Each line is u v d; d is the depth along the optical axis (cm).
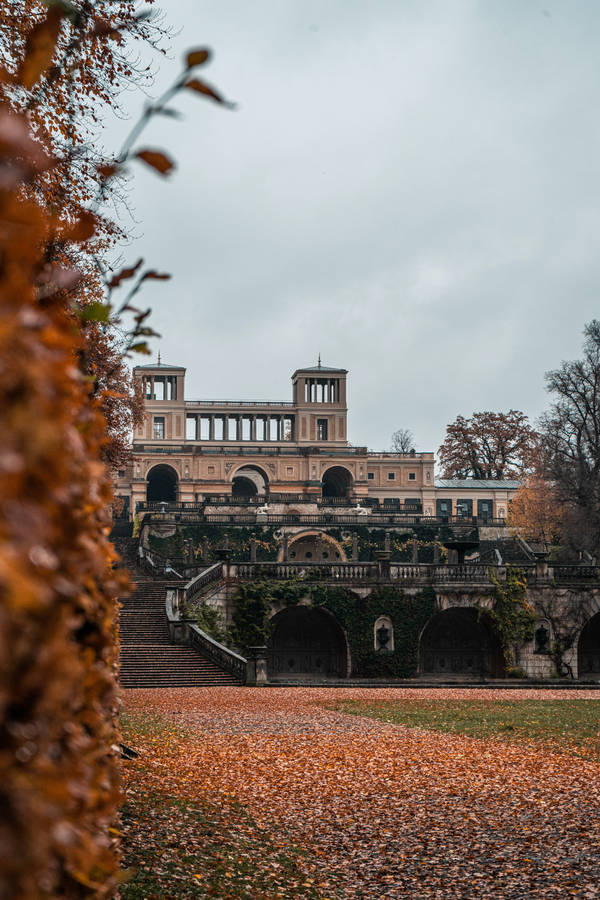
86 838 344
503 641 5878
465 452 13000
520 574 5981
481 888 1188
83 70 1581
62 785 276
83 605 409
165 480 12500
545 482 8500
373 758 2252
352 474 12181
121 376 3572
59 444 301
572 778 1961
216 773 1978
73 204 1453
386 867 1284
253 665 4531
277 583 5756
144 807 1506
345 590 5828
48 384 302
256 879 1188
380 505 11344
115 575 566
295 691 4347
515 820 1554
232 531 9412
